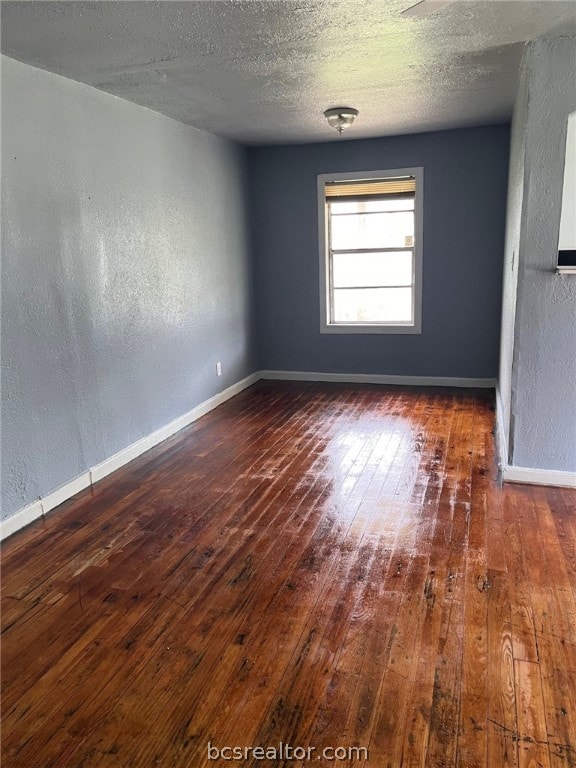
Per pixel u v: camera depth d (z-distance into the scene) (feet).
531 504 9.77
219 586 7.69
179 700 5.75
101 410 11.59
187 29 8.31
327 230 18.72
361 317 19.29
